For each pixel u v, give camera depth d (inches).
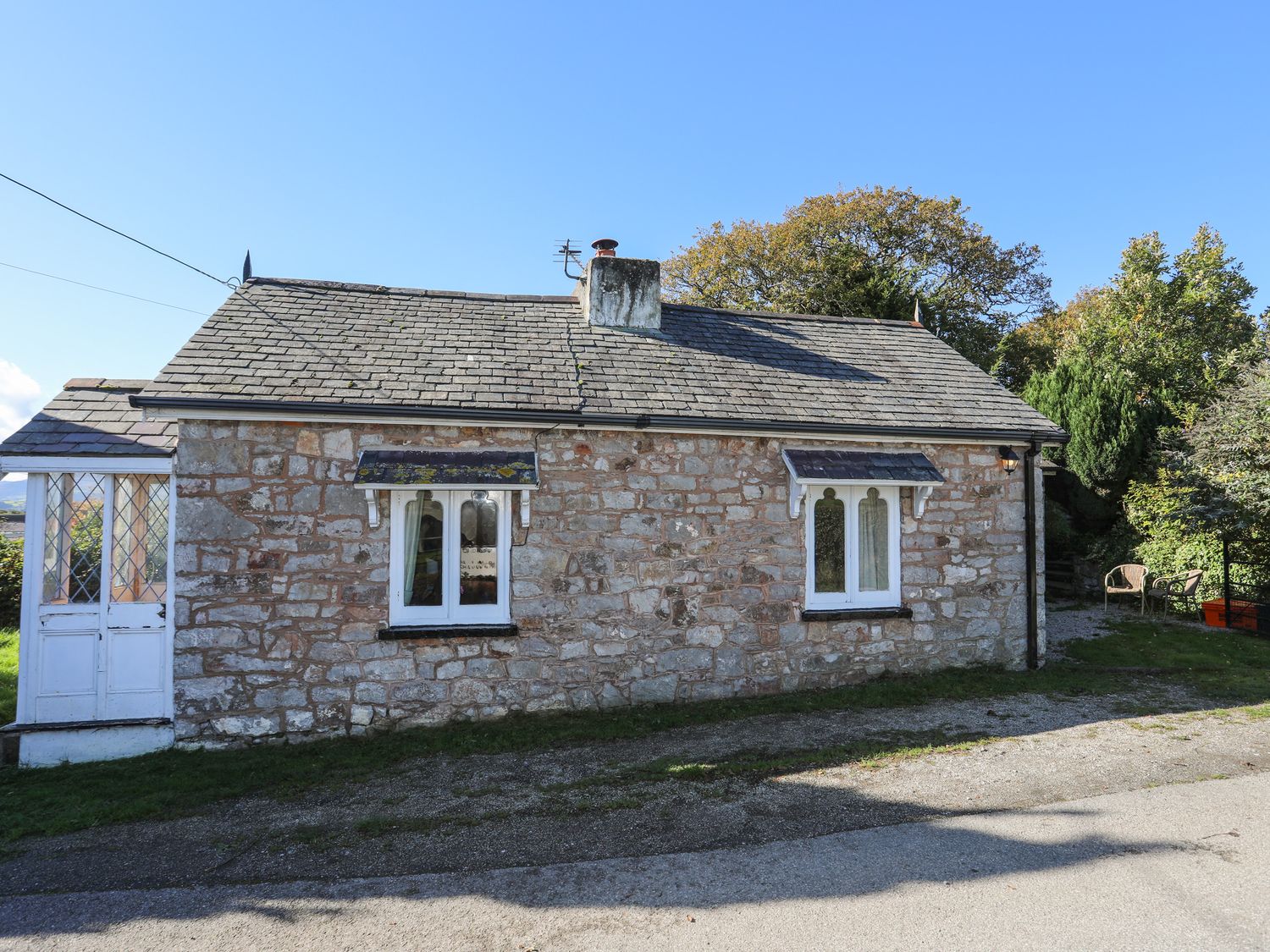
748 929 143.9
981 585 350.0
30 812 211.3
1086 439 608.1
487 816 201.2
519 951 138.6
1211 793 204.1
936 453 345.4
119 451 259.1
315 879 167.9
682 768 233.3
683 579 310.2
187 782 232.5
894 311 928.3
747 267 1093.8
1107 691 315.6
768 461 323.3
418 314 355.9
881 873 163.9
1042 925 142.9
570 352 342.0
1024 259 1148.5
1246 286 850.8
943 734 263.4
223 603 267.3
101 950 141.2
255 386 271.6
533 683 293.0
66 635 261.6
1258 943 135.9
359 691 277.0
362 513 280.1
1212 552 482.0
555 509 297.3
